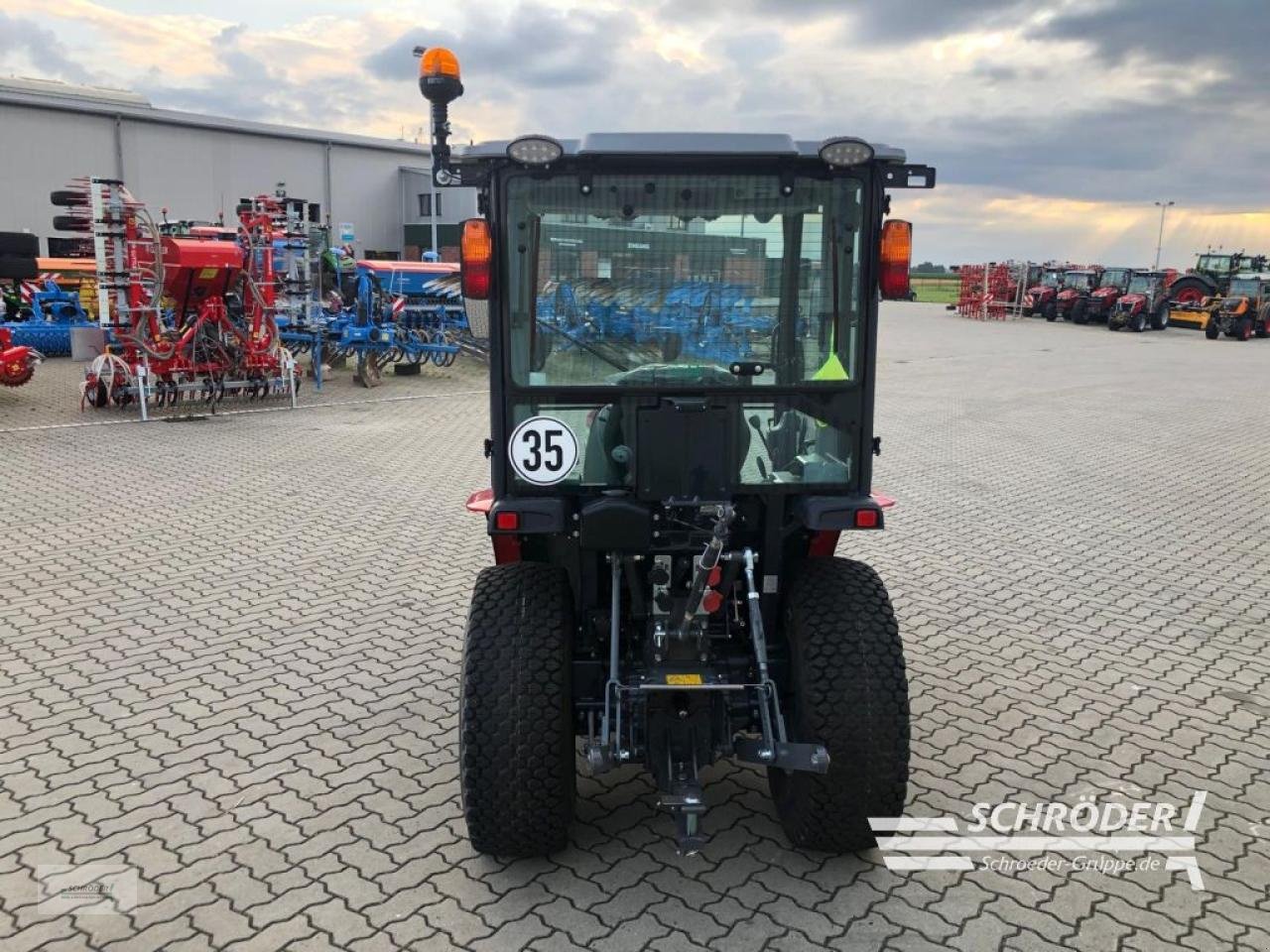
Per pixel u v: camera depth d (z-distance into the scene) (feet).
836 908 11.27
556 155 10.73
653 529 11.65
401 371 58.54
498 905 11.24
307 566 23.39
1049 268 130.11
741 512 12.39
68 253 88.74
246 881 11.64
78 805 13.19
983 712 16.35
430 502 29.63
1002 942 10.74
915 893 11.57
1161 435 43.47
